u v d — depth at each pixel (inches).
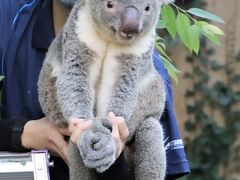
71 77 115.2
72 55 115.7
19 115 136.0
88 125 104.3
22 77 136.5
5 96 137.5
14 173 111.5
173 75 142.7
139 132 125.9
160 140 126.3
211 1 320.2
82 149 101.7
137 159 125.5
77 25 116.3
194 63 325.1
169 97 144.6
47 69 123.0
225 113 327.0
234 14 319.9
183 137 329.4
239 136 327.0
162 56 152.9
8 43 138.3
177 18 132.3
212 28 135.6
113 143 102.7
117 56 117.3
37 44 136.6
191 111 327.9
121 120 107.0
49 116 125.2
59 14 136.9
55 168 132.2
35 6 140.9
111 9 110.6
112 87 117.9
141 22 111.3
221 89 325.7
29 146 129.5
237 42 321.4
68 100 114.2
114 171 113.3
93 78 118.1
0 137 131.6
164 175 127.9
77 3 118.9
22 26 139.0
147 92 125.6
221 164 327.0
